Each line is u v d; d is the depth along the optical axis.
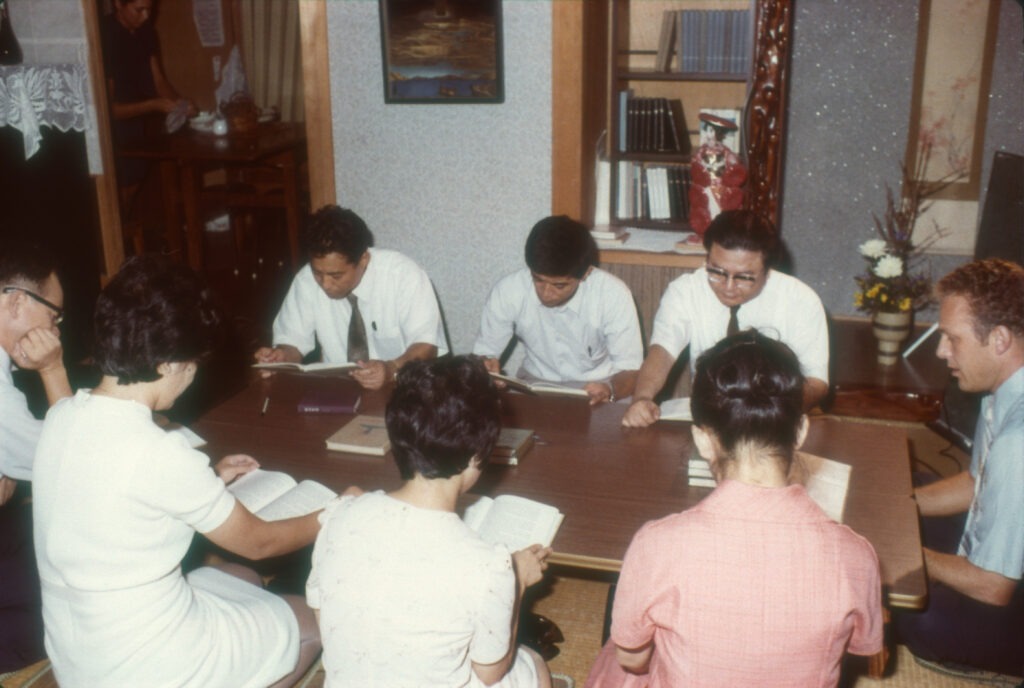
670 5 4.72
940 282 2.18
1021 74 4.55
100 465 1.67
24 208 4.43
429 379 1.52
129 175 5.81
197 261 5.93
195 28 7.72
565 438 2.49
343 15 3.83
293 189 5.94
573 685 2.49
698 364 1.48
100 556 1.68
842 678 2.41
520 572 1.78
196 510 1.73
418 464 1.50
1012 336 2.06
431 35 3.73
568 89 3.70
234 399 2.78
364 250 3.04
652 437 2.49
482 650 1.54
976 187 4.79
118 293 1.69
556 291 2.99
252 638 1.94
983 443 2.25
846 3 4.68
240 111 6.08
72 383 4.32
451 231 4.03
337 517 1.55
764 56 3.76
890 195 4.82
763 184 3.89
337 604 1.50
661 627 1.46
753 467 1.41
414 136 3.92
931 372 4.38
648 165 4.66
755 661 1.39
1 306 2.30
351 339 3.29
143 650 1.73
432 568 1.48
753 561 1.37
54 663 1.81
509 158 3.86
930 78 4.68
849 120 4.84
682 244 4.00
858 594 1.37
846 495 2.16
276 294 5.84
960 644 2.15
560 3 3.60
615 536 2.01
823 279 5.14
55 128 4.55
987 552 1.96
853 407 4.25
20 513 2.56
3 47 4.18
